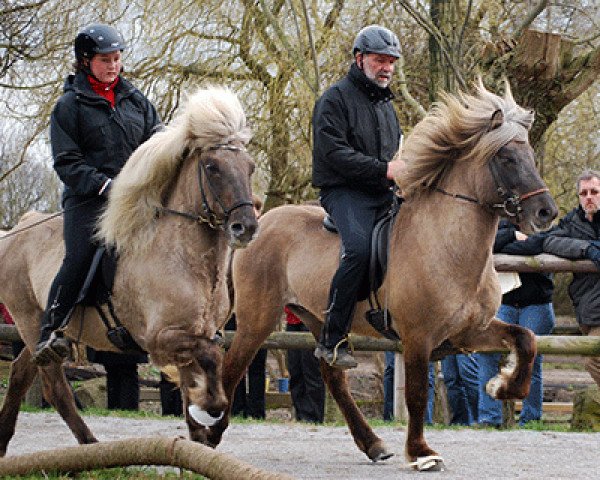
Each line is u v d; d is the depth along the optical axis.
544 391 21.52
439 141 9.18
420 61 19.33
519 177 8.84
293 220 10.27
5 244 9.88
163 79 20.45
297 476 8.86
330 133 9.53
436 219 9.15
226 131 8.23
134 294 8.49
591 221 12.79
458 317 9.09
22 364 9.71
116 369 14.69
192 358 8.09
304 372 13.70
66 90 8.99
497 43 17.03
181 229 8.37
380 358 20.08
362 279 9.40
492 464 9.63
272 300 10.20
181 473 7.68
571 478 8.83
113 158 8.97
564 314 31.59
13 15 21.30
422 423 9.20
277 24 17.78
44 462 8.41
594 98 22.75
